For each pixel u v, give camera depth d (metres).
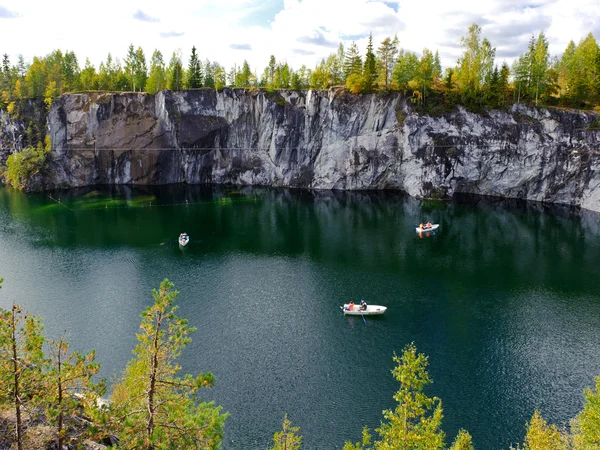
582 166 116.88
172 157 162.00
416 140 134.75
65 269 77.56
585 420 29.62
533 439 30.91
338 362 50.81
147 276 75.19
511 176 129.25
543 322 59.47
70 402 20.80
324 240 95.81
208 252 88.00
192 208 125.00
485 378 47.81
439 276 75.56
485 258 83.69
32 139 155.00
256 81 176.75
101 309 62.56
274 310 63.59
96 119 155.75
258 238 97.25
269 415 42.44
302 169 156.62
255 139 161.38
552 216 111.38
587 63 125.38
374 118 143.00
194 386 21.55
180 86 163.12
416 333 57.09
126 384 29.98
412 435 24.66
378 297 67.81
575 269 77.44
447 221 109.38
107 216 114.31
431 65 145.75
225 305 65.06
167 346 21.83
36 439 21.62
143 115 159.00
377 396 45.12
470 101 131.50
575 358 51.16
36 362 20.73
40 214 114.94
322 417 42.19
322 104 148.88
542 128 121.44
